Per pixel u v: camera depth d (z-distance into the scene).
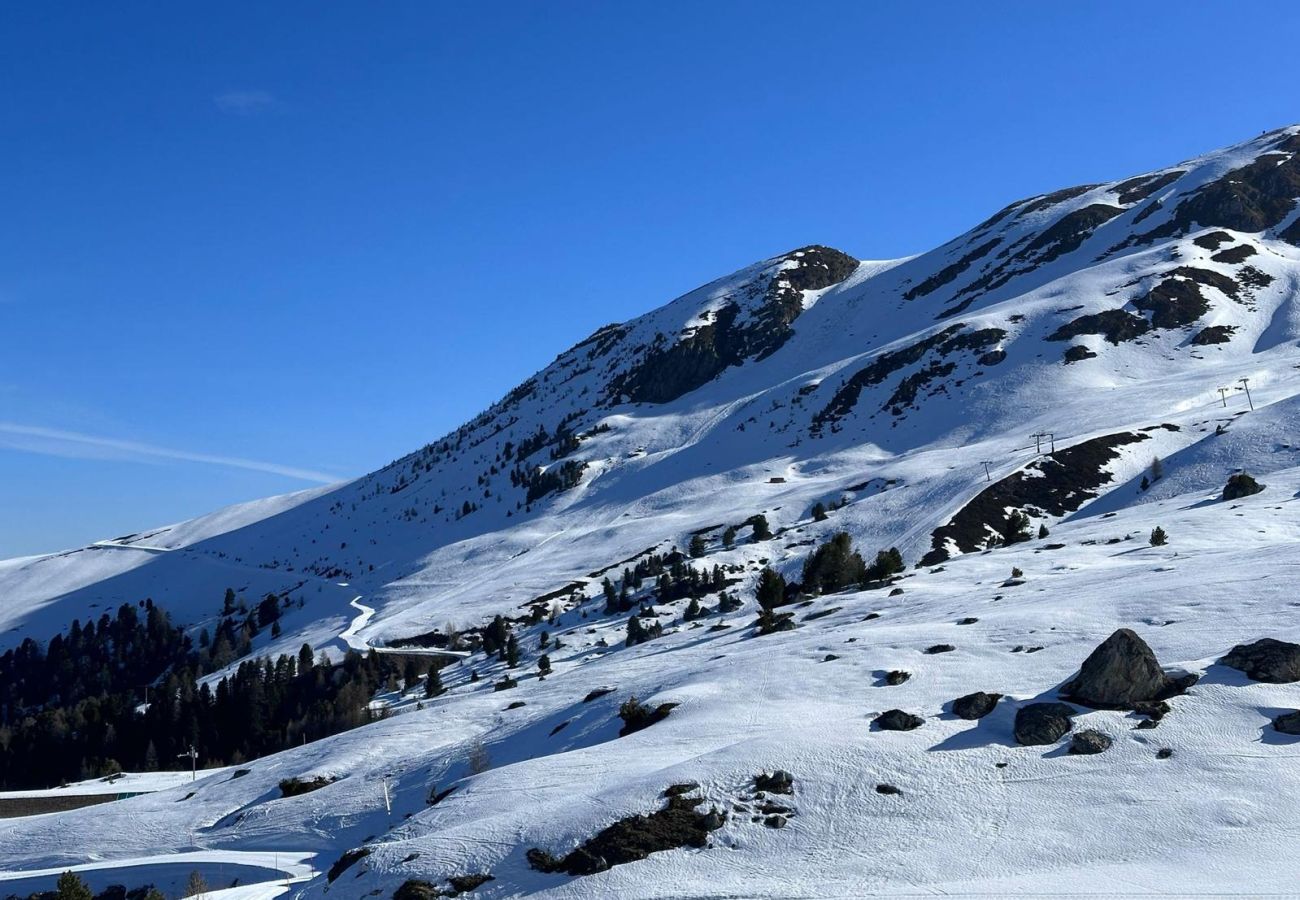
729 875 34.31
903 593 81.69
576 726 61.41
